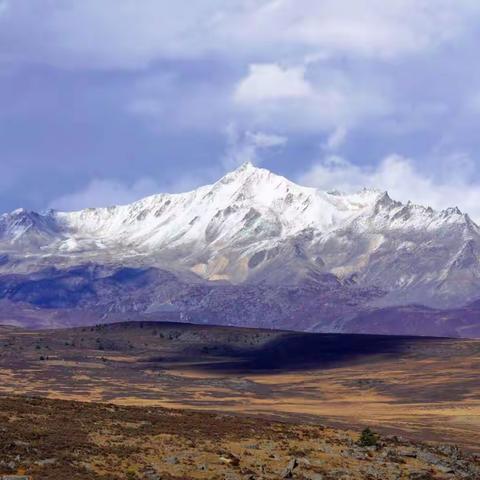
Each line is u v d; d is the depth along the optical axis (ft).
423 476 472.85
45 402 540.93
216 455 451.94
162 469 420.77
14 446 418.72
